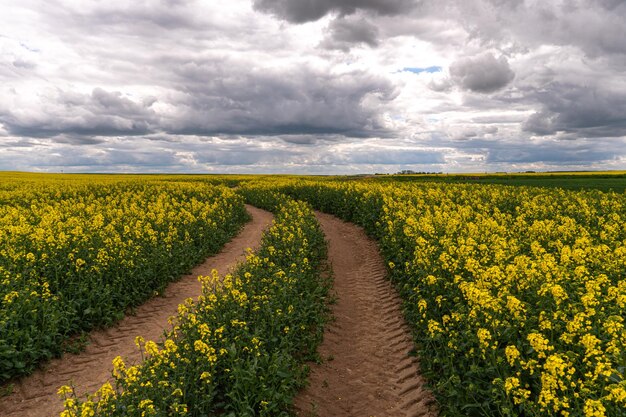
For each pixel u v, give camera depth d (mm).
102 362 9352
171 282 14844
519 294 9383
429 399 7836
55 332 9367
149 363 7328
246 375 7301
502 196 27578
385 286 14336
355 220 26016
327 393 8336
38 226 17578
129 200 30328
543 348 6375
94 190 36781
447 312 9664
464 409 6922
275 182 52312
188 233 18438
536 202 24094
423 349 9203
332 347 10211
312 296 11711
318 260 16891
